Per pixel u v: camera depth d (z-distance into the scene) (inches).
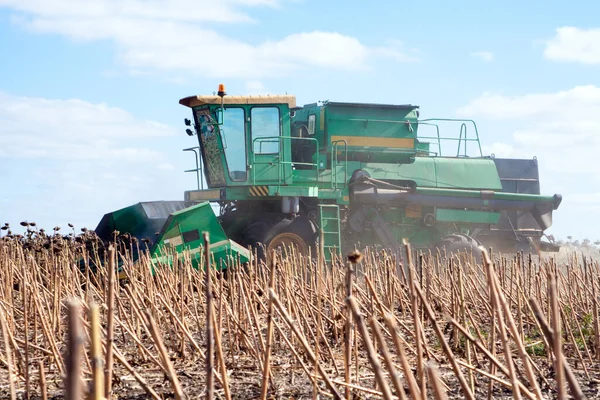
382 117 773.9
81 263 539.8
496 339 338.6
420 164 797.9
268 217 683.4
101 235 628.1
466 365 197.6
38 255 490.9
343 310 297.3
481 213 808.9
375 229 751.1
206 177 715.4
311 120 766.5
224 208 728.3
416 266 569.3
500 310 154.4
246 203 717.9
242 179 690.2
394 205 768.9
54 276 351.9
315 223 712.4
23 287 312.8
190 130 709.9
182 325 282.0
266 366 192.2
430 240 800.3
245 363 289.3
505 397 240.5
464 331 188.2
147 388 210.7
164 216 652.1
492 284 154.6
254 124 693.3
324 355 291.7
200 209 551.2
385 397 113.3
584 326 384.2
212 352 158.9
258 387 250.8
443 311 370.3
